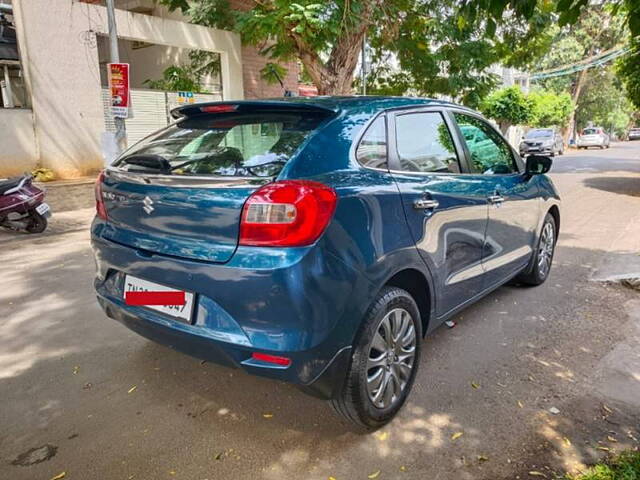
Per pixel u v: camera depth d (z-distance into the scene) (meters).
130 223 2.71
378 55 13.21
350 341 2.43
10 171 8.98
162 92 10.89
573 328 3.99
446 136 3.45
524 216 4.34
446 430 2.71
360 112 2.79
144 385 3.16
